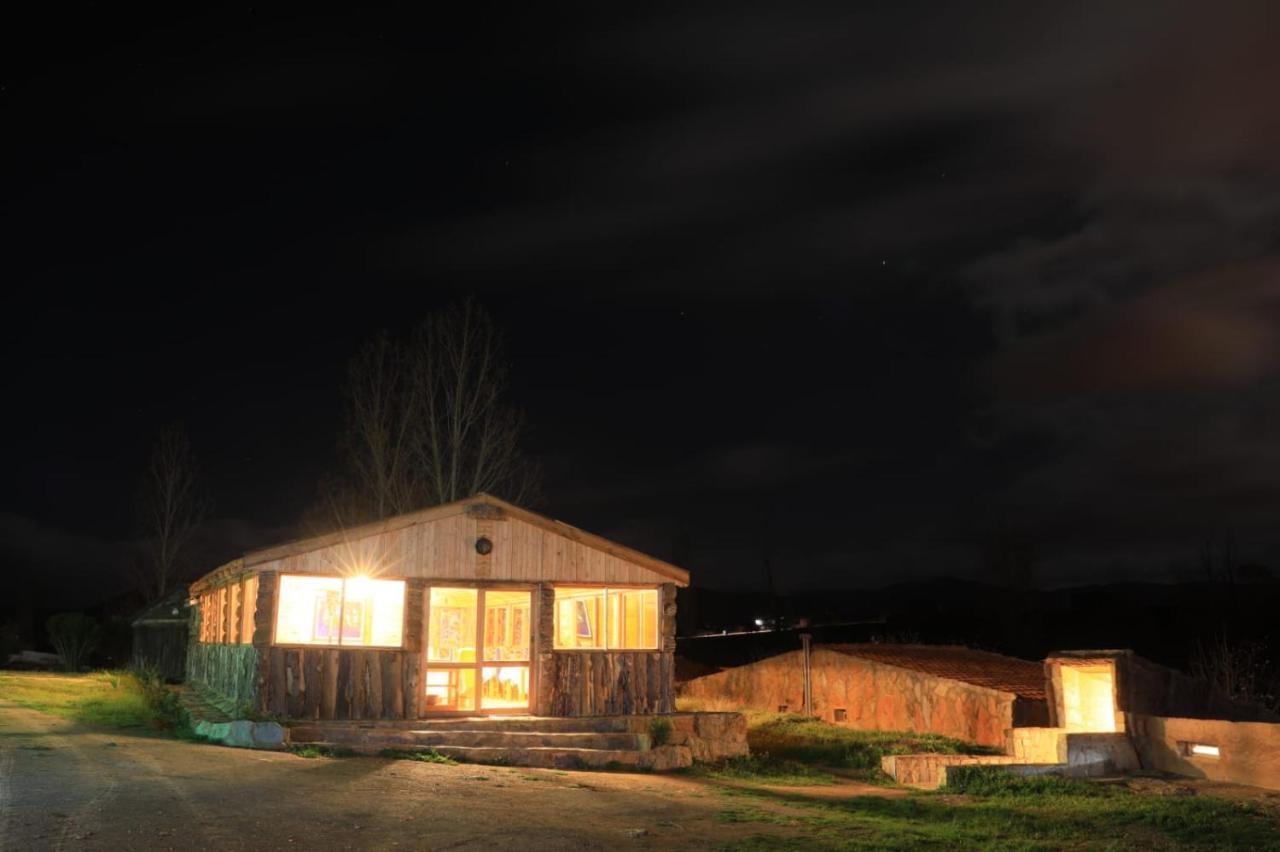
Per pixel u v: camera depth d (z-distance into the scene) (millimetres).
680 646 40594
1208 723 13750
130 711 17969
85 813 8844
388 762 13641
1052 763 14406
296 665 15797
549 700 17328
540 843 8805
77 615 35562
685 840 9312
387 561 16688
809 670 24484
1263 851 9422
